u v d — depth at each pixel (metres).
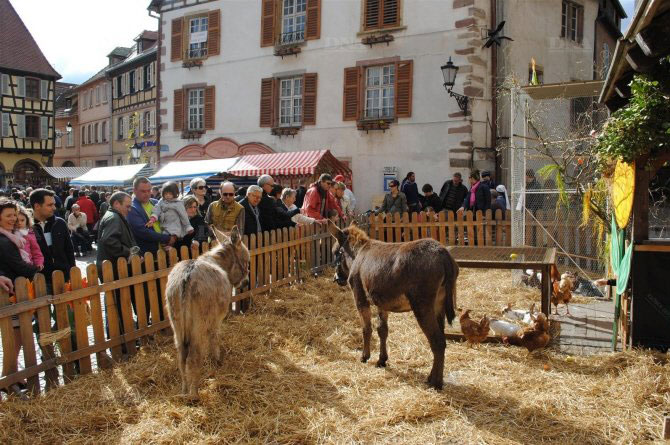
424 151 16.94
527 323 6.33
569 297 7.16
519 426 4.16
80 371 5.38
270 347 6.02
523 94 9.61
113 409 4.50
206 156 22.09
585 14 19.92
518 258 6.54
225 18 21.55
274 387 4.89
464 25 16.08
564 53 18.98
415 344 6.10
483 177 12.17
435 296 4.86
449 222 11.65
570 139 9.45
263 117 20.59
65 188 31.33
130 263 5.96
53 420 4.30
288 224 9.74
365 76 18.27
